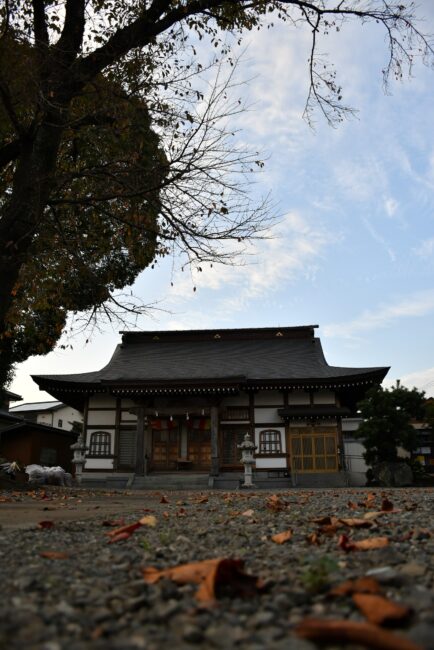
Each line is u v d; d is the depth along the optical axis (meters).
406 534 3.12
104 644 1.27
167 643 1.29
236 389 23.02
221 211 7.14
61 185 7.70
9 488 12.54
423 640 1.18
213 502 8.20
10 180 9.05
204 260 7.42
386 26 8.76
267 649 1.20
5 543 3.07
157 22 8.04
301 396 24.48
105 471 23.98
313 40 9.18
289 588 1.82
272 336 29.80
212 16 8.66
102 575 2.12
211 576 1.71
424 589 1.74
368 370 23.56
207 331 29.97
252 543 3.00
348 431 30.28
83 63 7.64
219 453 24.12
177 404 23.81
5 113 7.60
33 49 6.83
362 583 1.70
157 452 24.55
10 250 7.09
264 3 8.71
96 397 25.06
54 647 1.24
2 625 1.41
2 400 23.22
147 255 8.79
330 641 1.16
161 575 1.94
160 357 28.00
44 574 2.12
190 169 6.85
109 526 4.17
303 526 3.77
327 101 9.32
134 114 7.30
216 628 1.40
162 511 6.27
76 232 8.91
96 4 8.02
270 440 23.98
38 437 26.48
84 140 8.54
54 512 6.09
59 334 13.06
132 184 7.46
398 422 21.47
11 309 10.37
